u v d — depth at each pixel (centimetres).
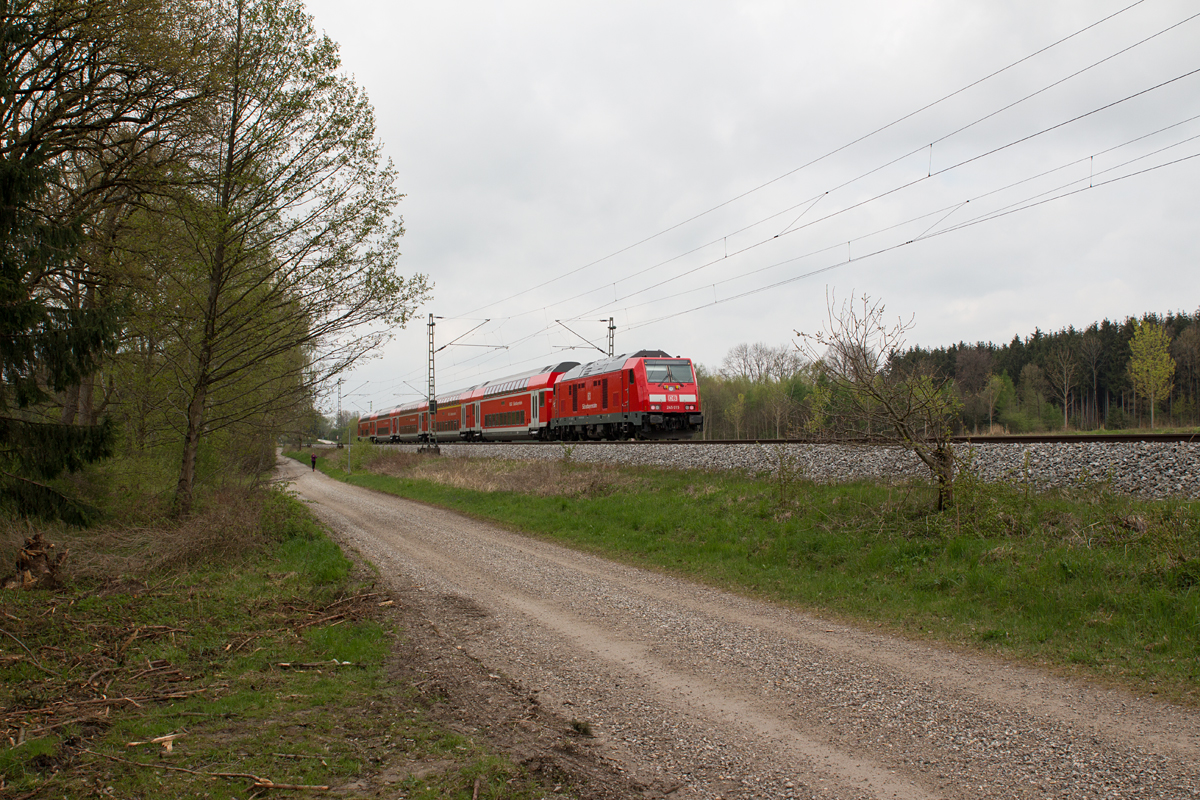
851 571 1048
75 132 1170
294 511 1881
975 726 515
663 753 483
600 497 1905
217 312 1473
